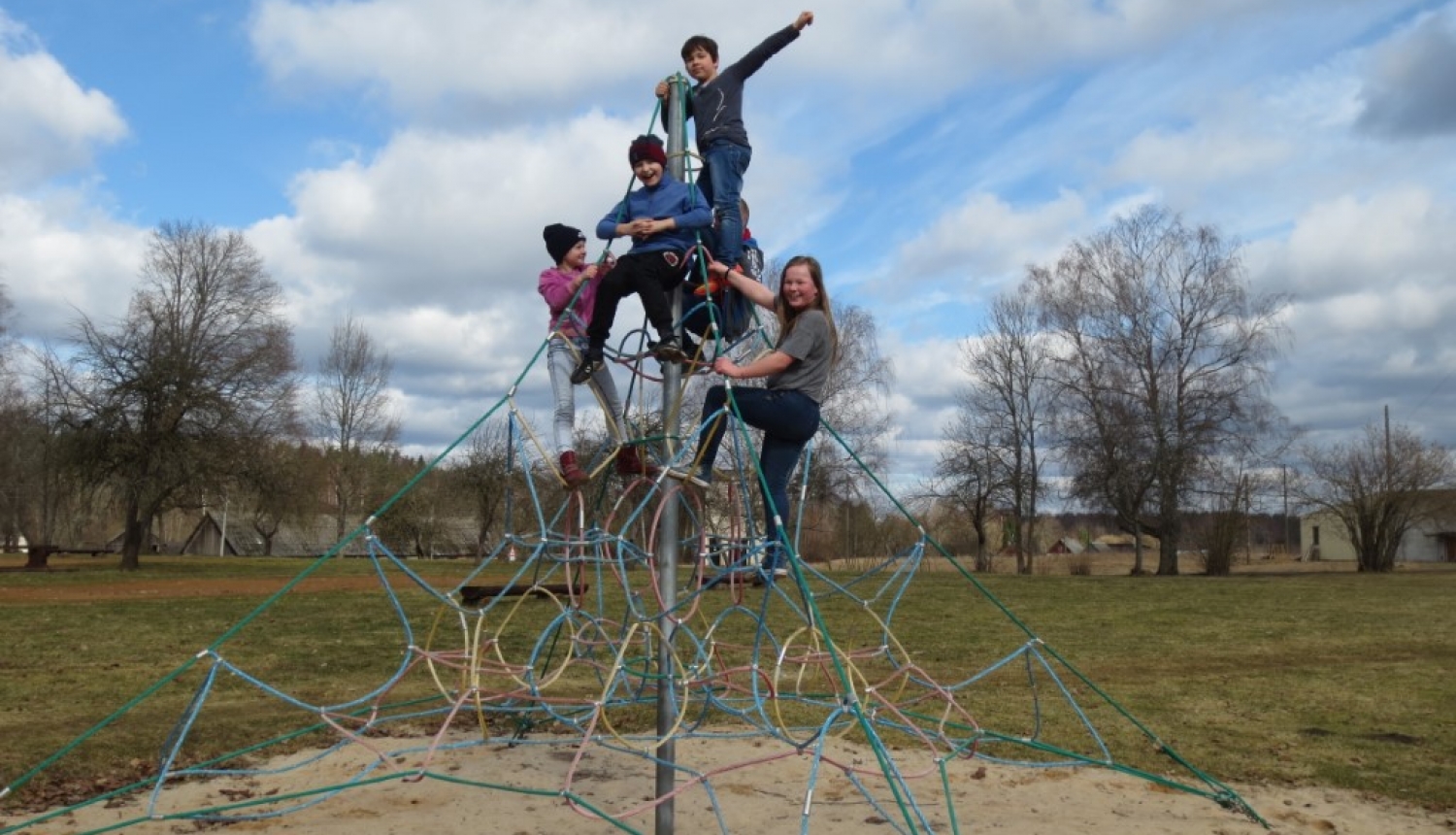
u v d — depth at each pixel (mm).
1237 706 9484
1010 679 11133
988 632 15289
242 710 8914
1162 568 37562
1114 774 6984
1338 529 52219
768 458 5094
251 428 37250
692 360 5148
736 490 6594
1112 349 37000
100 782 6516
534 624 15656
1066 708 9398
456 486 53656
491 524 55312
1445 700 9789
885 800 6273
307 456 46031
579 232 5781
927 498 44500
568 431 5363
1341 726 8539
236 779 6676
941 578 30766
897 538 44688
